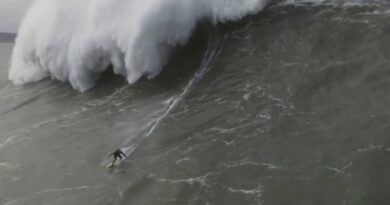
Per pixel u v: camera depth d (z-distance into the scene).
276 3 28.58
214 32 28.94
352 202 15.48
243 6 28.66
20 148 24.98
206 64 27.30
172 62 28.66
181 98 25.20
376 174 16.20
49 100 31.28
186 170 19.27
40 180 21.50
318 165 17.44
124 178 19.86
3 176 22.44
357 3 26.23
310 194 16.31
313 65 23.41
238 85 24.30
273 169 17.95
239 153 19.42
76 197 19.53
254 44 26.72
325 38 24.77
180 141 21.44
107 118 25.83
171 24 29.28
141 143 22.16
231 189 17.50
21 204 19.97
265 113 21.39
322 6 27.06
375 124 18.53
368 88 20.67
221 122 21.89
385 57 22.05
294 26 26.53
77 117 27.11
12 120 29.33
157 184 18.86
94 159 22.03
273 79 23.61
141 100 26.75
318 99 21.09
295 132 19.58
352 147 17.77
